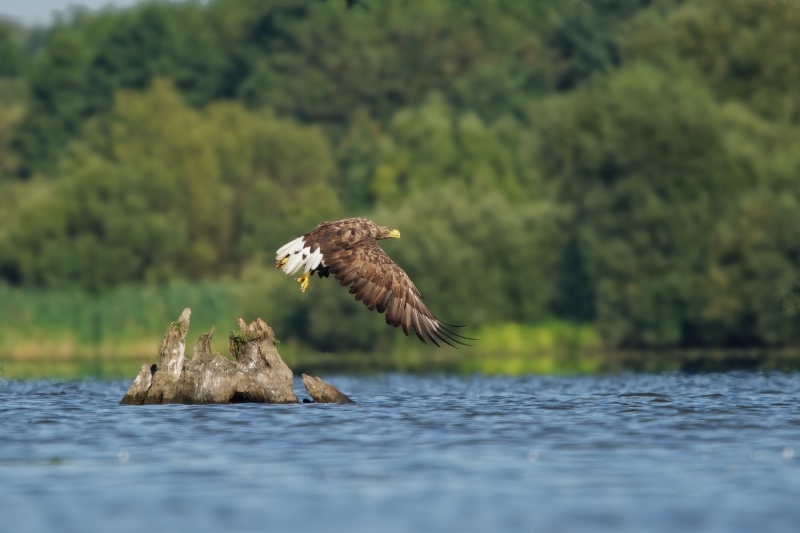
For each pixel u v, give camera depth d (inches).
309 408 792.3
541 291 2139.5
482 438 649.6
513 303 2137.1
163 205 2415.1
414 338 2063.2
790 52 2239.2
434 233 2075.5
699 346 2114.9
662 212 2059.5
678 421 737.0
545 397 946.1
